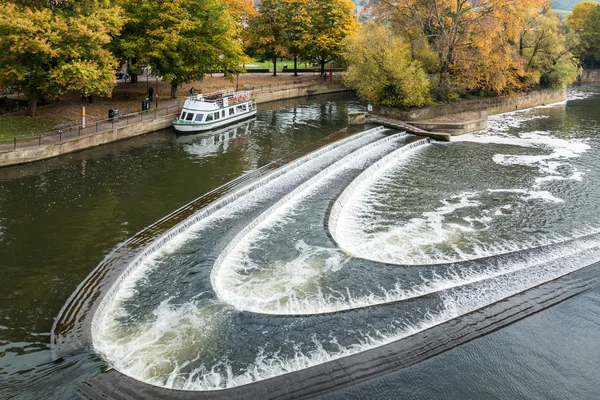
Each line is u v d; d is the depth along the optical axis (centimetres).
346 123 6372
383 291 2314
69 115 5319
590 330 2028
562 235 3059
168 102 6475
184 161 4412
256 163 4366
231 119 6144
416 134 5772
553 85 8975
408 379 1728
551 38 8300
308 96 9044
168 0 5988
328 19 9750
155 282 2364
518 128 6494
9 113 5228
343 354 1855
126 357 1838
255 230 3011
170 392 1625
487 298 2234
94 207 3275
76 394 1605
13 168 4041
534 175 4303
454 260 2706
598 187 3966
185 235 2875
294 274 2473
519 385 1733
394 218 3341
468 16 7238
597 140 5722
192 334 1977
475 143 5575
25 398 1590
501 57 6900
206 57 6531
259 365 1797
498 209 3497
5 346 1869
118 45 5925
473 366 1805
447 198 3731
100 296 2170
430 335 1956
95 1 4950
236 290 2328
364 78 6712
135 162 4338
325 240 2856
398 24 7556
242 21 10188
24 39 4297
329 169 4206
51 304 2156
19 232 2873
